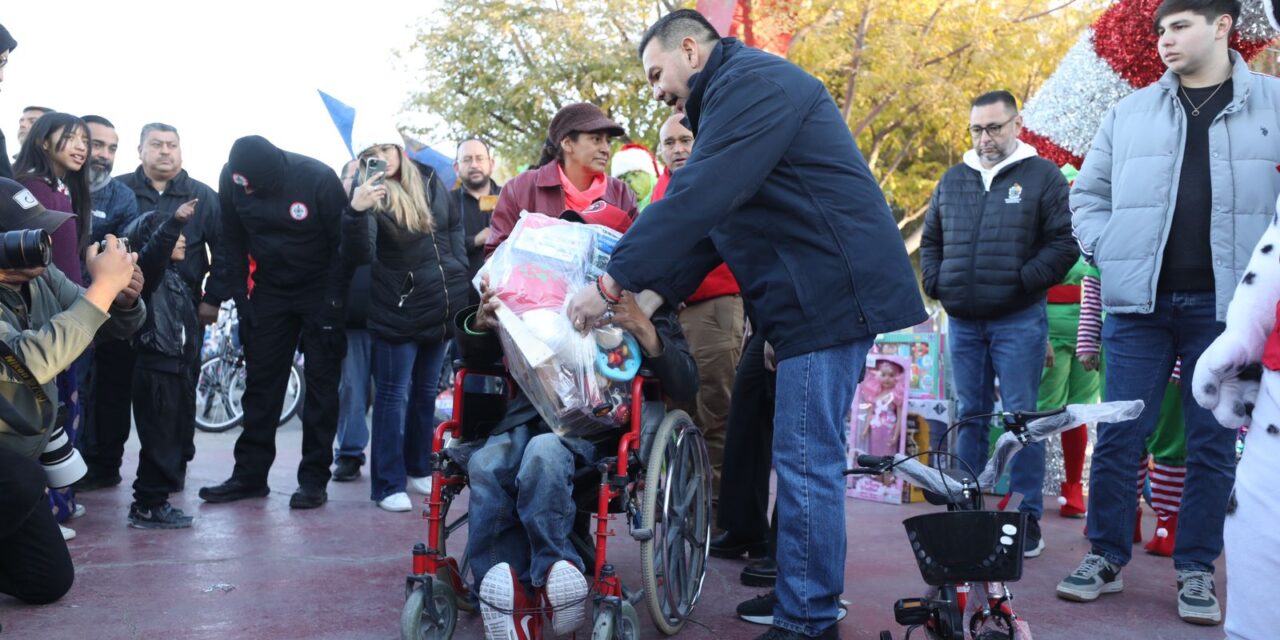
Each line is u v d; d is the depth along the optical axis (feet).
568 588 10.06
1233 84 12.67
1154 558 15.84
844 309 10.35
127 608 12.30
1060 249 15.90
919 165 62.13
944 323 29.99
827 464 10.55
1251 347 9.02
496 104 56.59
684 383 11.19
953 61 56.24
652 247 9.71
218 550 15.21
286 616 12.11
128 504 18.54
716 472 15.55
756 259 10.73
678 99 11.35
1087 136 20.30
